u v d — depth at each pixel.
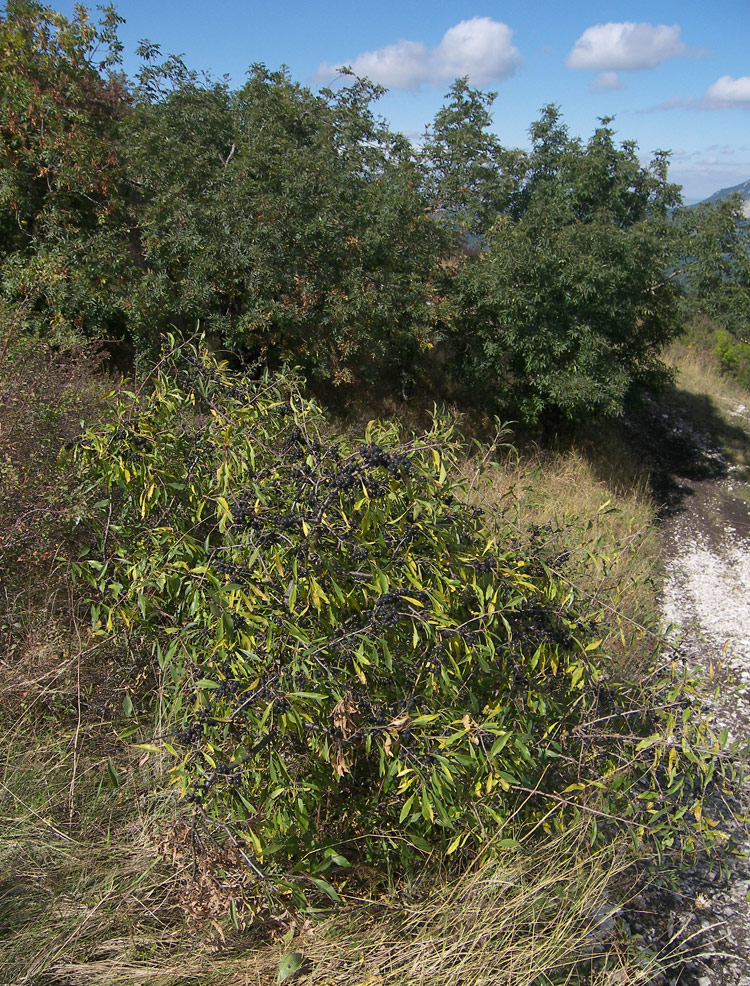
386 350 9.11
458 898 2.79
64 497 3.51
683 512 10.98
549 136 11.43
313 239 7.93
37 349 4.45
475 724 2.62
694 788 3.59
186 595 2.91
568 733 3.19
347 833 2.99
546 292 9.86
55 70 7.91
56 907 2.60
